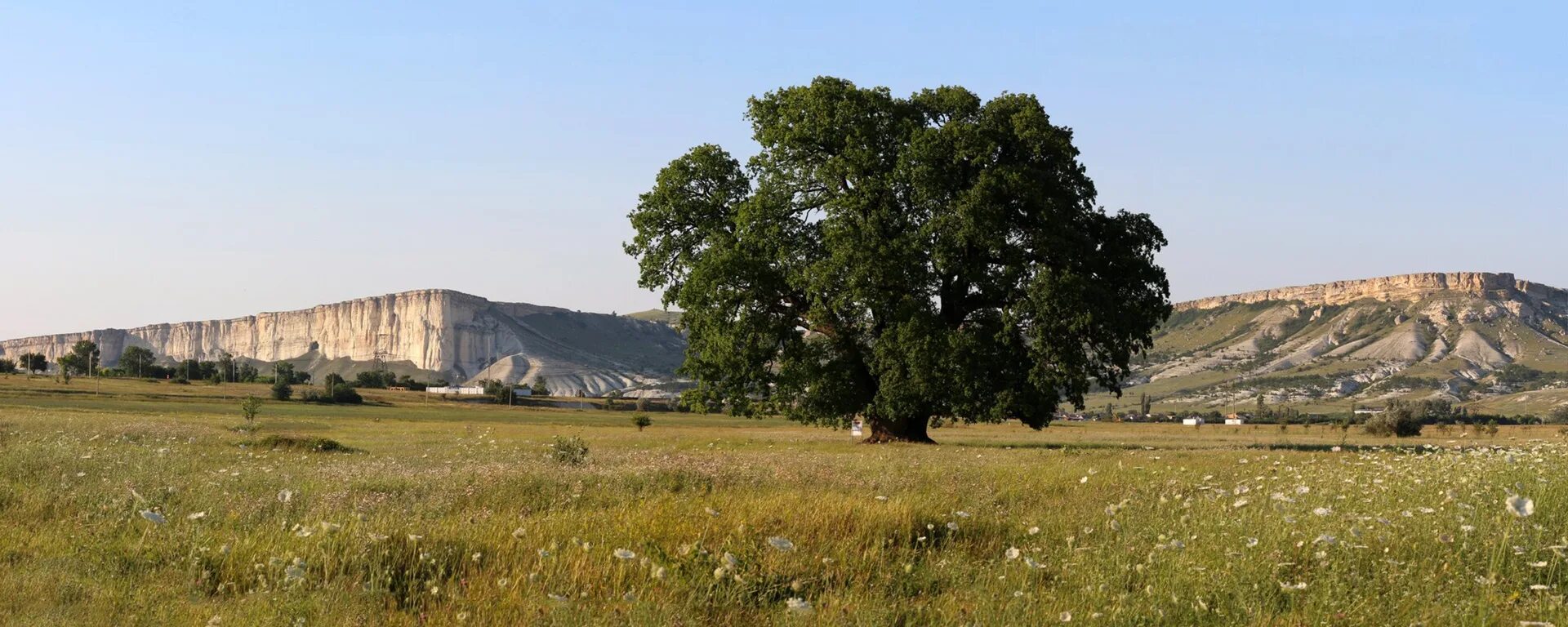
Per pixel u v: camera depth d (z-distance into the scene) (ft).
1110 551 31.45
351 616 25.88
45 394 382.01
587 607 25.61
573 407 557.74
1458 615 24.90
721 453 90.99
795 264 137.90
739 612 26.96
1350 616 24.84
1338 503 39.06
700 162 148.15
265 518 41.93
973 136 130.31
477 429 212.02
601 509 45.85
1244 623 25.12
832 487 54.39
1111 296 129.08
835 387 139.74
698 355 143.33
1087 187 139.85
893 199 135.74
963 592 29.30
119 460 62.44
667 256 148.25
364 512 42.93
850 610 26.43
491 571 30.73
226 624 24.99
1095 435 214.07
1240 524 33.06
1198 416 607.37
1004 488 53.93
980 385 127.13
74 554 33.17
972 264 130.72
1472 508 34.78
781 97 146.20
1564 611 25.11
